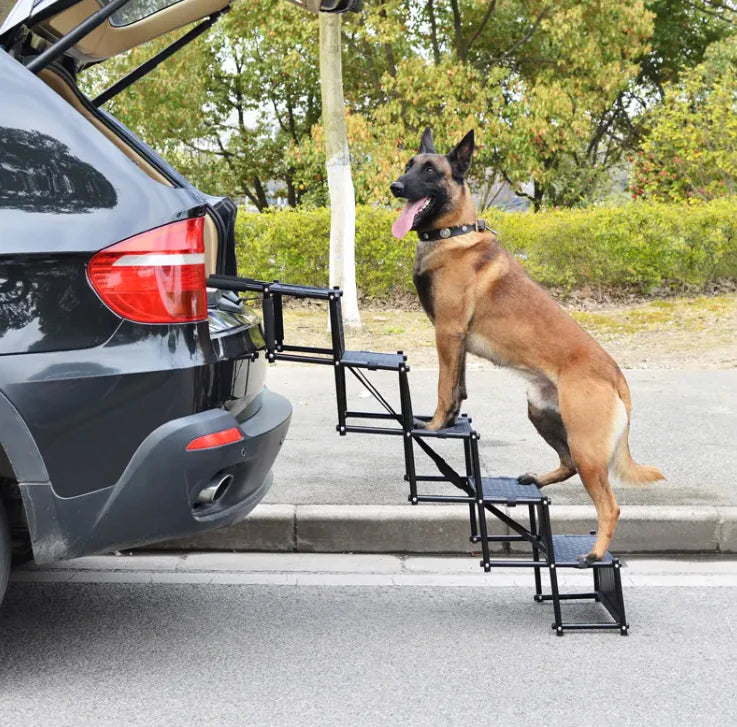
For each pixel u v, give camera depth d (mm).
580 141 20703
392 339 10805
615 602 3723
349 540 4652
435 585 4254
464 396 4230
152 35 4152
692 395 7746
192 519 3129
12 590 4094
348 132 16594
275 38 16703
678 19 24656
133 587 4152
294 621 3791
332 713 2988
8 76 3025
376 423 6816
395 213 12656
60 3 3119
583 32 18734
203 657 3422
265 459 3430
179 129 20703
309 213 12922
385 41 17109
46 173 2994
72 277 2975
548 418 4289
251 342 3578
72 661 3375
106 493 3031
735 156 15172
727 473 5488
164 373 3037
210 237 4125
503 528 4660
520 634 3693
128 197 3068
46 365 2941
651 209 12680
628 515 4652
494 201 21250
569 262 12750
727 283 13133
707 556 4656
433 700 3092
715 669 3365
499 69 18469
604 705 3070
